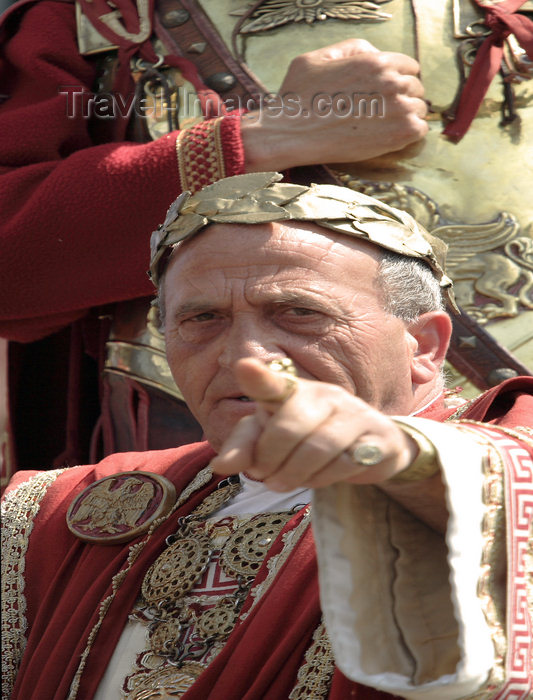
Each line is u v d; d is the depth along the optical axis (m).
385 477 4.15
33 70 8.96
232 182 6.20
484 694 4.34
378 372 5.89
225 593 5.91
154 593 6.08
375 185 8.16
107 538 6.50
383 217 6.09
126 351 8.48
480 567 4.39
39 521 6.98
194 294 5.90
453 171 8.25
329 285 5.82
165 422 8.39
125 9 9.00
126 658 5.90
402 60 8.13
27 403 9.72
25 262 8.16
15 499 7.16
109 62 9.03
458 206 8.22
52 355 9.67
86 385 9.34
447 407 6.64
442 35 8.47
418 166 8.23
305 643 5.19
